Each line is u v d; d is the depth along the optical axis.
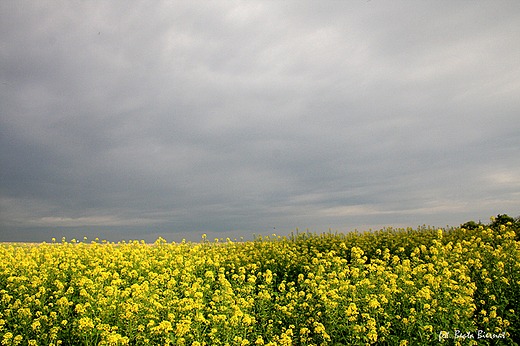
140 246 13.34
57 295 7.82
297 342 7.04
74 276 9.15
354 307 6.93
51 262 10.27
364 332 6.59
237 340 6.60
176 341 6.34
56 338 6.51
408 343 6.55
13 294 8.40
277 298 8.83
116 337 5.89
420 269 9.09
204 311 7.91
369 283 8.21
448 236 16.02
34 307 7.49
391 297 7.75
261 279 11.12
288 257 13.26
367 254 14.41
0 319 6.93
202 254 14.21
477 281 8.96
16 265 9.93
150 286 8.71
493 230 15.09
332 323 7.00
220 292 8.51
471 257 10.27
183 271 10.04
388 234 18.55
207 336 6.94
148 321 6.72
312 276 9.00
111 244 13.51
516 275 8.47
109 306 7.19
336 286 8.33
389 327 7.00
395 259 10.76
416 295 7.38
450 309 7.14
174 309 7.42
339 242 16.75
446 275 8.59
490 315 7.18
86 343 6.42
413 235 16.92
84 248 13.01
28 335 6.65
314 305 7.69
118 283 8.59
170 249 13.87
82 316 6.88
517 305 7.71
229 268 12.70
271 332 7.39
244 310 7.88
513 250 9.55
